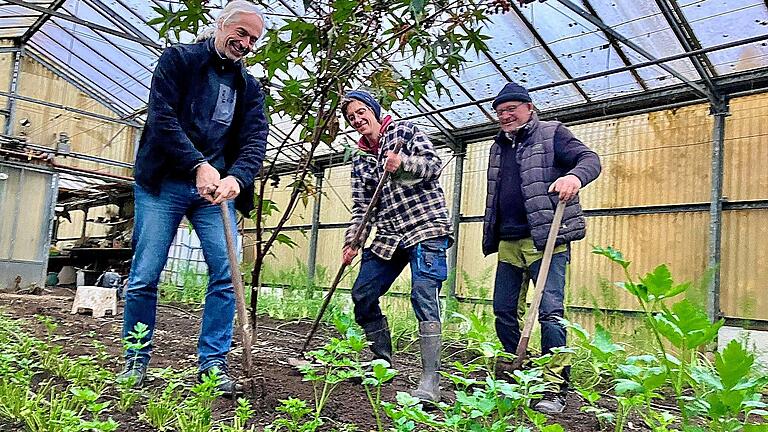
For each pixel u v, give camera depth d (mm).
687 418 1742
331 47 3221
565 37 6508
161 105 2547
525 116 3092
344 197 10688
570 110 7559
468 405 1607
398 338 4996
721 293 6285
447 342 5129
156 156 2656
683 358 1721
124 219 13688
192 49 2652
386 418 2346
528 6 6230
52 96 12641
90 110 13094
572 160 2891
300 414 1974
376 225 3143
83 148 13008
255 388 2393
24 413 1935
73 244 16562
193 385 2570
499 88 7559
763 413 1626
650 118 7090
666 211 6828
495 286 3266
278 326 6426
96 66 11719
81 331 4281
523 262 3188
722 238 6352
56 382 2578
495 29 6703
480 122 8422
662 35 6066
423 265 2812
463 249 8742
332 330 6102
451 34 3191
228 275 2793
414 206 2883
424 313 2762
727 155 6426
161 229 2717
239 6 2611
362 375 1986
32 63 12391
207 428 1979
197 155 2523
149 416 2131
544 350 2850
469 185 8820
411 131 2990
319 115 3502
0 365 2350
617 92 7090
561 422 2605
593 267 7328
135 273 2707
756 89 6195
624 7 5902
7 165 10352
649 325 1808
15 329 3621
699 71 6172
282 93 3469
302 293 8008
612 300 5059
